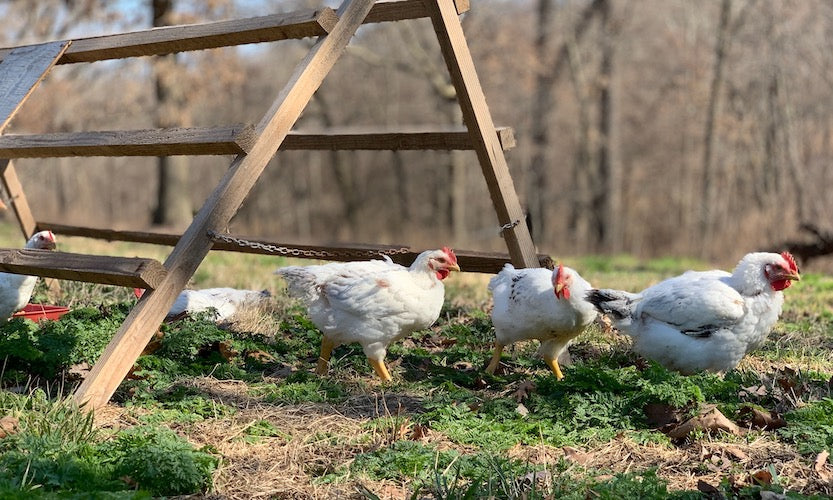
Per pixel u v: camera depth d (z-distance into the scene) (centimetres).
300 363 250
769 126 995
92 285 311
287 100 217
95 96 1007
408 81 1528
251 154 213
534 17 1196
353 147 274
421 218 1719
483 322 293
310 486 176
